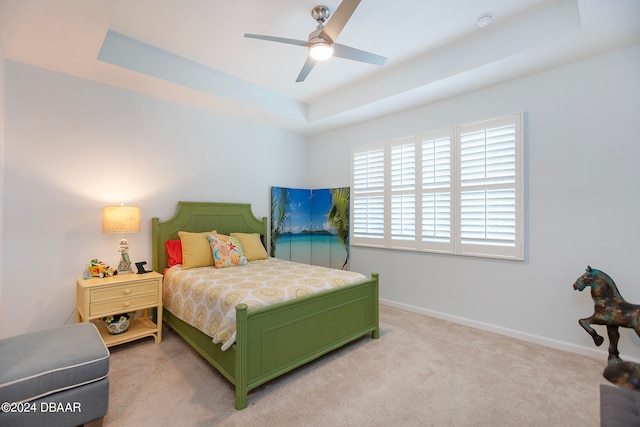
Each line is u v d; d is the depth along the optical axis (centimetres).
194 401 206
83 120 307
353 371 245
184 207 373
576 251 276
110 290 272
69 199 300
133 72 292
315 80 371
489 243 324
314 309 252
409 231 392
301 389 220
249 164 446
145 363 258
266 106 396
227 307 226
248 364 205
